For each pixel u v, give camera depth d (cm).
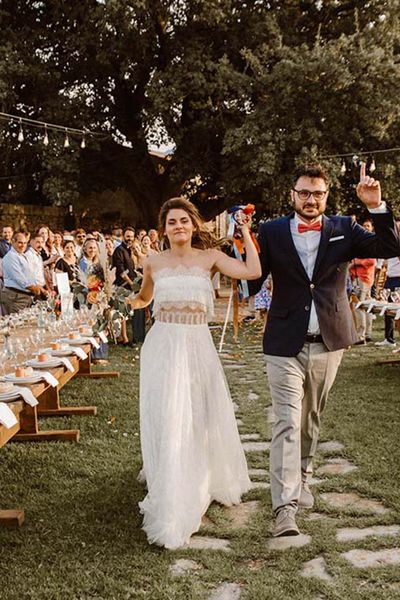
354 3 2059
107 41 1881
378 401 639
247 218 380
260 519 370
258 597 284
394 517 365
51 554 332
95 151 2233
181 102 1938
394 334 1112
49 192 1936
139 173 2341
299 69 1722
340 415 587
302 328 362
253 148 1838
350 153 1867
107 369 835
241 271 374
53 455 497
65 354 514
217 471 392
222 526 365
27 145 2033
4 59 1839
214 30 2006
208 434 387
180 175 2134
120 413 619
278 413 361
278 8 1964
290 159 1870
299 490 352
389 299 877
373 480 426
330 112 1839
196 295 382
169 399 367
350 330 372
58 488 427
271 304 380
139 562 321
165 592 292
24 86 2000
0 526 367
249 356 928
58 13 1941
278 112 1836
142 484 430
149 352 386
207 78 1936
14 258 870
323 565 317
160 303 386
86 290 508
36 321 712
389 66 1764
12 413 342
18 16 2072
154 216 2405
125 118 2238
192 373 380
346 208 2114
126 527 362
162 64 2055
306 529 355
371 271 991
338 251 363
